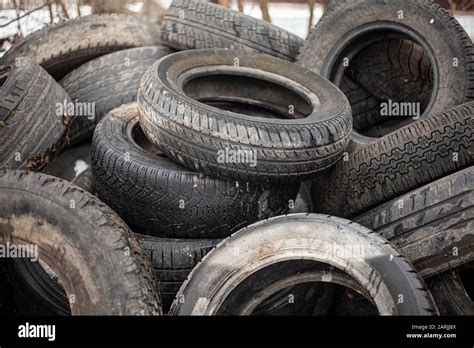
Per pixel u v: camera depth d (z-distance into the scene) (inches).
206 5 185.0
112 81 179.2
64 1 235.8
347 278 117.7
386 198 141.5
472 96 163.2
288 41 188.7
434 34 169.8
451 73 165.8
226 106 175.6
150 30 194.1
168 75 149.8
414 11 173.2
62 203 114.1
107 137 152.3
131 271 107.2
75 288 107.9
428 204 126.6
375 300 106.7
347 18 183.6
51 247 111.4
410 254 126.0
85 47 188.1
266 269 119.6
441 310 125.2
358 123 193.5
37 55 188.4
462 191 123.5
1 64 192.9
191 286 115.1
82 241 110.0
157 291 112.6
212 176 137.6
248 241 119.8
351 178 145.2
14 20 223.3
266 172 135.3
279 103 172.1
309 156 136.9
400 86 192.7
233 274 116.5
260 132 133.0
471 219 121.3
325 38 186.1
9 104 139.0
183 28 182.2
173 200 139.1
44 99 147.4
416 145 137.7
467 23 256.1
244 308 122.5
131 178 141.4
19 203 114.7
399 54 189.6
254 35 184.2
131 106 171.0
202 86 166.6
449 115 138.9
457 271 129.5
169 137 137.3
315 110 153.5
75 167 172.2
